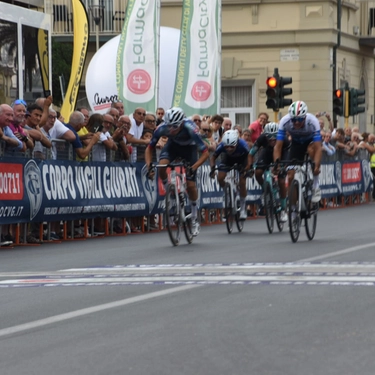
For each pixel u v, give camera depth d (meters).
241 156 27.58
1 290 15.64
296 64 66.12
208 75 38.84
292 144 24.34
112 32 71.88
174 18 67.56
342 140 46.44
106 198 28.06
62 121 28.66
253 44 66.62
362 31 72.94
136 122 30.86
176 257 20.27
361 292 14.27
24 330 12.06
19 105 24.36
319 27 65.31
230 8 67.00
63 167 26.19
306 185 23.78
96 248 23.36
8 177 23.88
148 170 23.59
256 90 66.81
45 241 25.75
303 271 16.91
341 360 10.01
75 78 34.50
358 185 49.16
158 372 9.66
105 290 15.22
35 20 35.56
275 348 10.60
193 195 23.91
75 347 10.95
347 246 21.73
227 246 22.80
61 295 14.84
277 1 66.06
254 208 36.88
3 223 23.69
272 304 13.35
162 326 11.99
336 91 49.41
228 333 11.46
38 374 9.74
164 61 52.69
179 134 23.56
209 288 15.00
